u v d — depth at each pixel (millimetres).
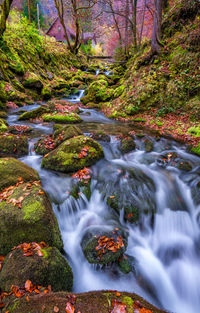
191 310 2586
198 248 3469
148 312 1656
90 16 22078
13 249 2334
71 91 17062
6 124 7141
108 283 2660
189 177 4574
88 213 3756
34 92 13719
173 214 3926
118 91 12680
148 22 23656
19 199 2725
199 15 10938
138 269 2891
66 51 24500
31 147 5551
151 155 5625
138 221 3662
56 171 4336
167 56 10695
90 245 2791
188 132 6938
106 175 4340
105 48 49656
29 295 1774
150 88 9914
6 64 12352
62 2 21328
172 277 2965
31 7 29250
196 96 8516
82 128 7965
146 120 9016
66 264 2340
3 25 12469
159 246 3445
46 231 2504
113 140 6488
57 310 1562
